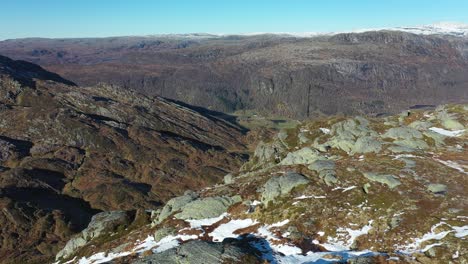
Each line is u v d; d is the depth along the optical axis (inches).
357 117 4690.0
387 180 2741.1
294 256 2053.4
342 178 2970.0
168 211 3319.4
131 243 2915.8
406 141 3718.0
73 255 3371.1
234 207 2992.1
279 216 2596.0
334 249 2108.8
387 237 2105.1
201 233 2691.9
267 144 5423.2
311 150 3934.5
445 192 2516.0
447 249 1808.6
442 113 4434.1
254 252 2033.7
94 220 3870.6
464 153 3356.3
